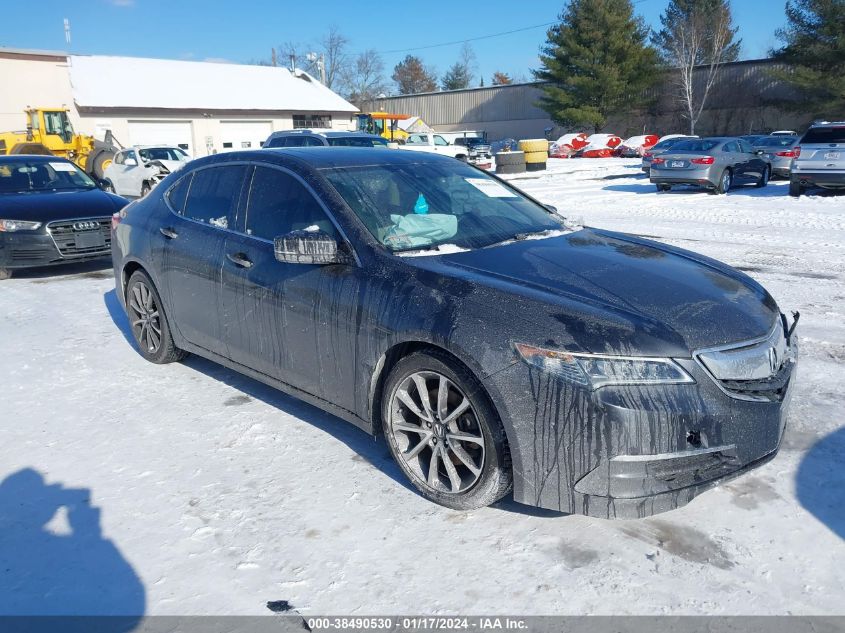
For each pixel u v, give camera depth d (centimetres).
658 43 5491
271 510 322
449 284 313
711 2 5306
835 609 251
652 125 5197
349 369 348
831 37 3950
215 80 4159
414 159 447
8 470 364
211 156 471
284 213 396
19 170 955
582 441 271
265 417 424
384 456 372
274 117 4156
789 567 274
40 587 271
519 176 2480
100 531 307
